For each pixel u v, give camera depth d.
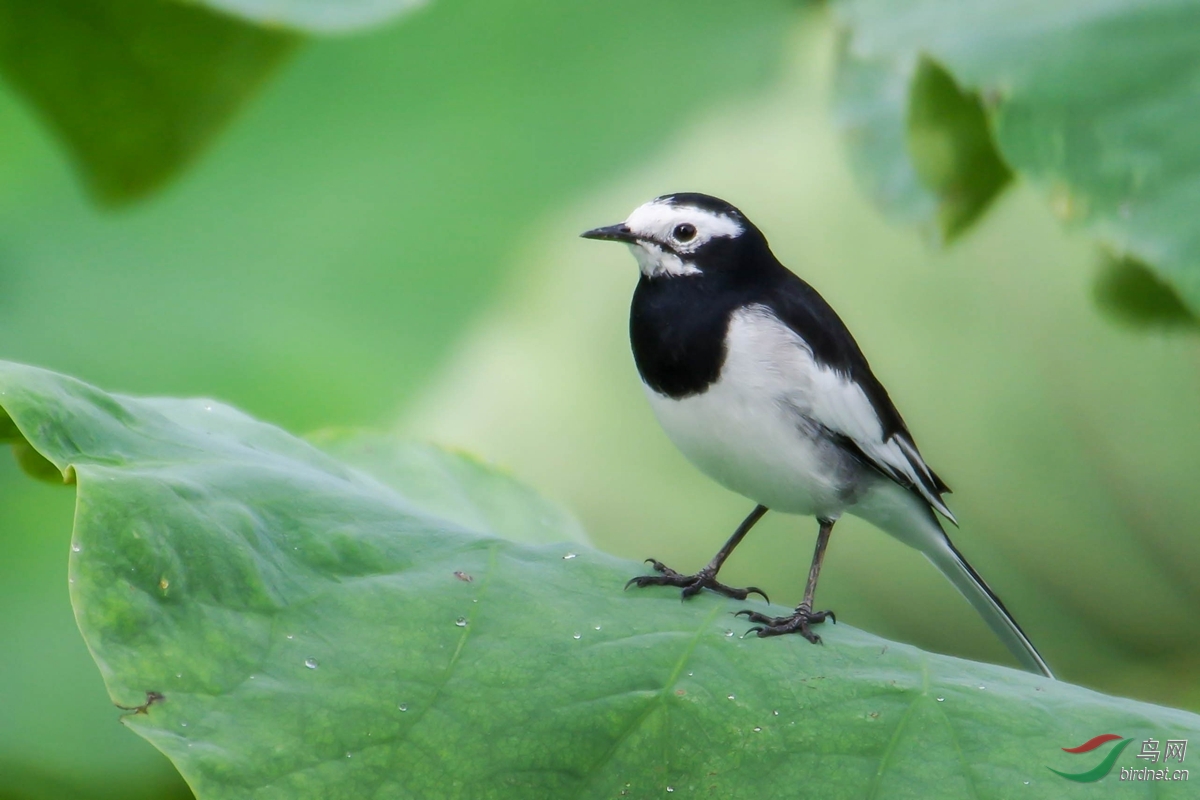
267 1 8.17
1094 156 7.44
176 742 5.50
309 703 5.82
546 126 12.68
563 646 6.27
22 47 9.16
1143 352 14.69
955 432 14.91
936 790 5.74
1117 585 14.18
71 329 11.51
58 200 11.85
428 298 12.27
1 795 7.70
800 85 13.36
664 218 9.85
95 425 6.77
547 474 13.99
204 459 6.88
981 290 15.24
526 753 5.84
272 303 11.73
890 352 15.16
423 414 11.99
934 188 9.95
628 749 5.91
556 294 13.57
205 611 6.00
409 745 5.80
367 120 12.19
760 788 5.80
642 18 13.05
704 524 14.77
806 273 15.12
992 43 7.79
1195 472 14.28
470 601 6.49
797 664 6.36
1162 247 7.23
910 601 14.76
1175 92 7.41
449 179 12.38
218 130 9.84
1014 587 14.27
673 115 13.21
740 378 9.58
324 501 6.89
